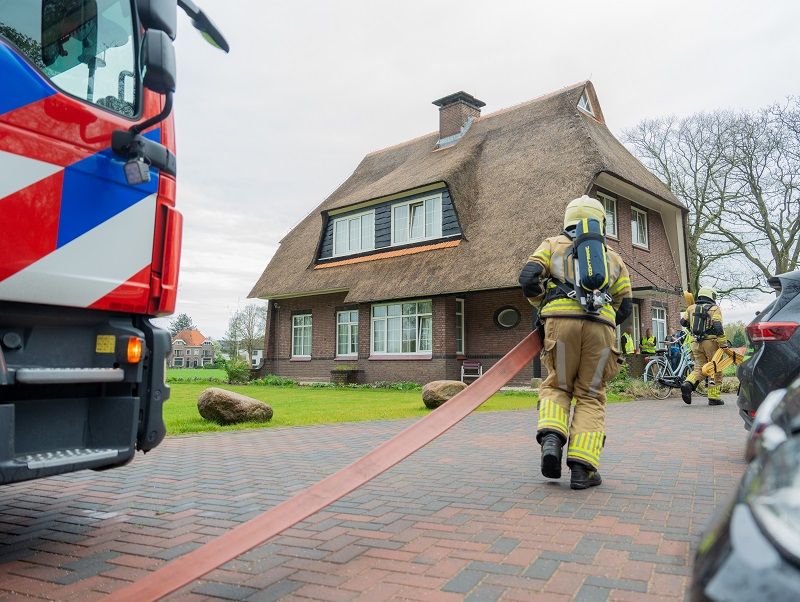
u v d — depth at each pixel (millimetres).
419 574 2984
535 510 4129
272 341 27047
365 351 22422
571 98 22578
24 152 3041
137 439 3506
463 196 20703
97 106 3391
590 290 4547
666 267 23672
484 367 19688
